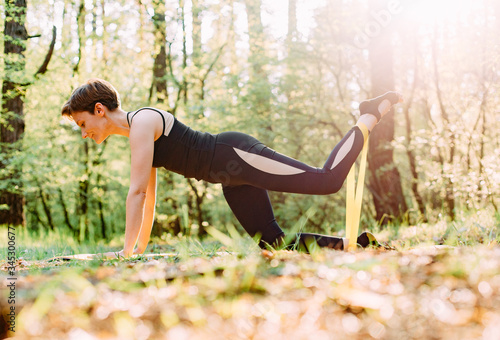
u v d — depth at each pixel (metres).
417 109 14.36
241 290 1.18
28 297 1.09
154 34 12.04
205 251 2.21
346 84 12.34
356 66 11.41
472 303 0.98
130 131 2.40
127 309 1.05
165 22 11.56
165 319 0.97
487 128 11.66
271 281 1.24
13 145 9.12
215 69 13.23
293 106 11.69
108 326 0.95
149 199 2.65
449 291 1.07
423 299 1.02
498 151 6.64
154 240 7.88
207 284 1.23
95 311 1.04
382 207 9.54
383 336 0.85
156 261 1.86
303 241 2.59
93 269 1.57
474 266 1.23
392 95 2.70
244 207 2.66
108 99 2.44
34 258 2.79
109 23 12.08
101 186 14.96
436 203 11.53
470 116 12.20
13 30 9.09
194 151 2.46
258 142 2.54
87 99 2.40
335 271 1.31
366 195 13.07
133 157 2.36
